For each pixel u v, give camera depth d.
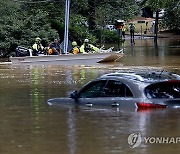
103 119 17.33
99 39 84.56
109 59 54.00
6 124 17.42
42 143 14.41
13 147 14.05
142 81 18.30
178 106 17.92
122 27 92.94
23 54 54.66
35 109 20.66
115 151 13.31
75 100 20.61
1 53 64.75
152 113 17.58
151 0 73.69
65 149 13.67
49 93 27.56
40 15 68.44
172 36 111.75
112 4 86.06
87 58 53.53
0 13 68.06
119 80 18.91
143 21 130.12
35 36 65.38
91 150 13.49
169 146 13.71
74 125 16.69
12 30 65.00
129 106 18.09
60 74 40.69
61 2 74.50
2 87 30.98
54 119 17.97
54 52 55.00
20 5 72.69
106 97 19.16
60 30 73.06
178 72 40.91
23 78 37.34
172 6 70.75
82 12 81.75
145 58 57.25
